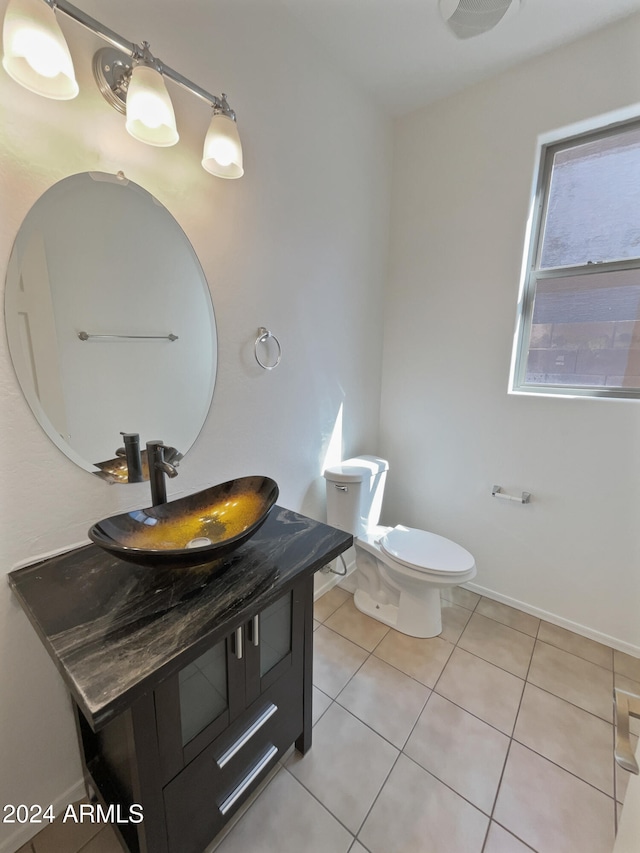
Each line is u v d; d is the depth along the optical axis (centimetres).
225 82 127
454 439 217
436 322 213
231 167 118
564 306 181
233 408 150
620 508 172
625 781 123
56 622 82
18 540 99
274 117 146
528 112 170
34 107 89
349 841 108
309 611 122
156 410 125
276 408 169
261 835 109
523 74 168
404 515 245
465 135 188
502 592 211
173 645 76
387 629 190
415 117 203
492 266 190
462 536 222
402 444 238
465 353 206
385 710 146
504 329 191
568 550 188
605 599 181
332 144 173
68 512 108
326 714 145
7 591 98
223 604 88
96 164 101
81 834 110
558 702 151
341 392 207
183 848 94
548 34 151
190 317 130
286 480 181
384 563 188
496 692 155
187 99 118
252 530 97
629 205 162
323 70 162
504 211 183
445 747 133
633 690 157
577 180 171
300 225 165
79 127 97
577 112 159
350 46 158
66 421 105
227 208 135
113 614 84
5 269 90
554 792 120
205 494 124
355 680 160
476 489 213
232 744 102
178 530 114
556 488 187
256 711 108
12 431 95
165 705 83
